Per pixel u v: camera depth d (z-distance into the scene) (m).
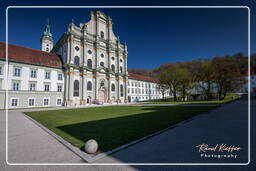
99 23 47.19
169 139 5.86
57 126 8.89
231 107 18.98
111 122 9.98
